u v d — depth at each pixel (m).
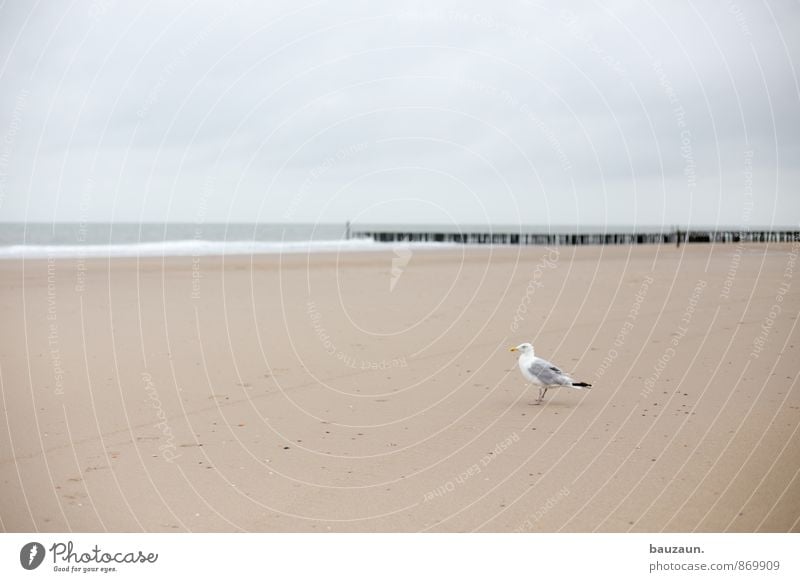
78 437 8.79
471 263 35.78
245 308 18.77
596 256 41.97
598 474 7.60
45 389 10.87
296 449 8.47
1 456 8.18
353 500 7.10
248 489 7.35
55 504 6.97
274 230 104.94
